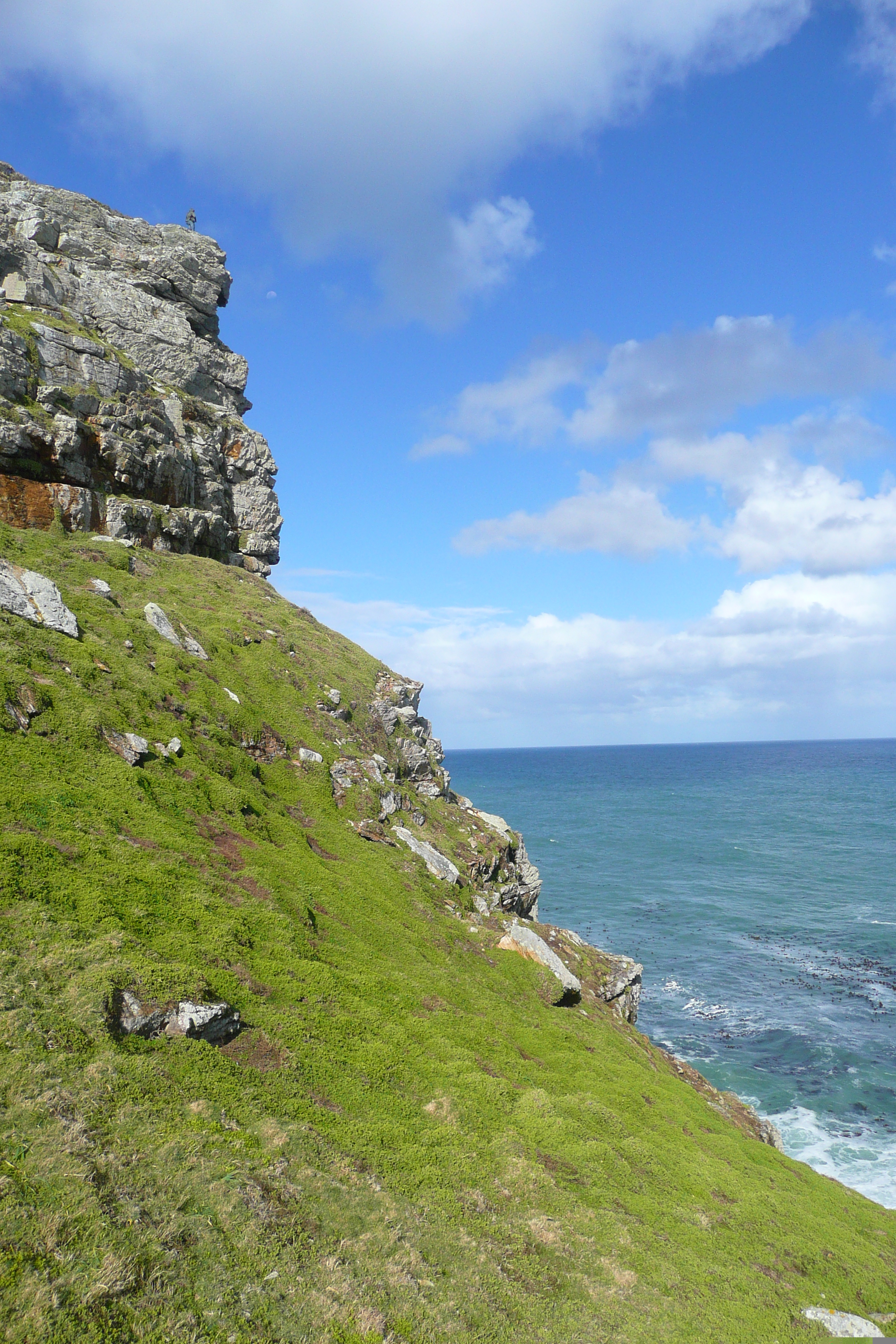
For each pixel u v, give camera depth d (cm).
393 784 4728
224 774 3447
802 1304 1892
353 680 5519
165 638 4153
